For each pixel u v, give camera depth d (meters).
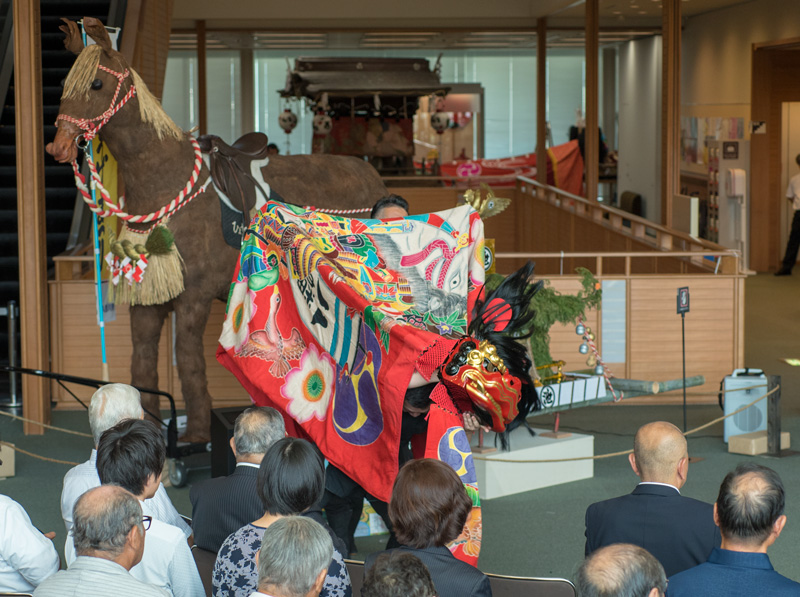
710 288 8.50
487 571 4.95
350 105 18.14
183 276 6.27
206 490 3.38
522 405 3.87
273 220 4.61
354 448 4.05
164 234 6.14
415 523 2.69
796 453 6.96
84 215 9.98
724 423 7.22
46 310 7.64
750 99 16.14
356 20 17.77
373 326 3.96
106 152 6.29
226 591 2.79
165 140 6.21
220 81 25.67
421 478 2.71
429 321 4.28
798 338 11.16
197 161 6.34
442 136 27.02
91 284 8.24
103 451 3.06
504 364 3.74
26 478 6.48
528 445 6.31
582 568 2.09
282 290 4.57
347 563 3.32
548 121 28.16
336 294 4.09
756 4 15.77
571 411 8.30
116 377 8.34
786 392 8.73
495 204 5.00
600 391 6.56
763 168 16.28
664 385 6.57
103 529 2.46
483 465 6.07
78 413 8.23
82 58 5.88
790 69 16.00
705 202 17.42
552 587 3.06
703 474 6.50
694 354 8.55
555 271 15.79
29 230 7.39
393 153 18.50
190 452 6.33
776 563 4.99
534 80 27.86
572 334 8.52
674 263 10.80
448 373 3.66
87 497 2.51
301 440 2.92
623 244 12.67
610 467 6.75
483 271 4.46
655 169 19.78
